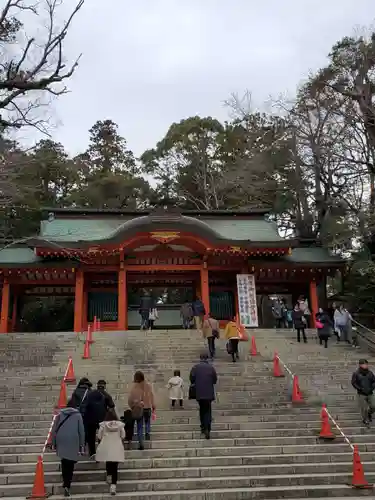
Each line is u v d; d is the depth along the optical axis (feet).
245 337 72.02
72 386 49.90
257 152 128.77
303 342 71.77
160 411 43.16
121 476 32.07
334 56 109.40
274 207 130.62
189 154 165.48
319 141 110.22
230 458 34.55
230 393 48.14
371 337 77.25
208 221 110.83
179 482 30.96
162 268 94.58
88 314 97.66
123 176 170.30
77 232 100.12
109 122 204.95
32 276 94.68
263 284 102.06
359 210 96.84
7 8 43.86
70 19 43.75
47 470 33.40
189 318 82.94
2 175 65.16
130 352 64.28
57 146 155.84
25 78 40.19
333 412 44.14
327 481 31.71
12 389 49.14
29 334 73.36
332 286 142.51
